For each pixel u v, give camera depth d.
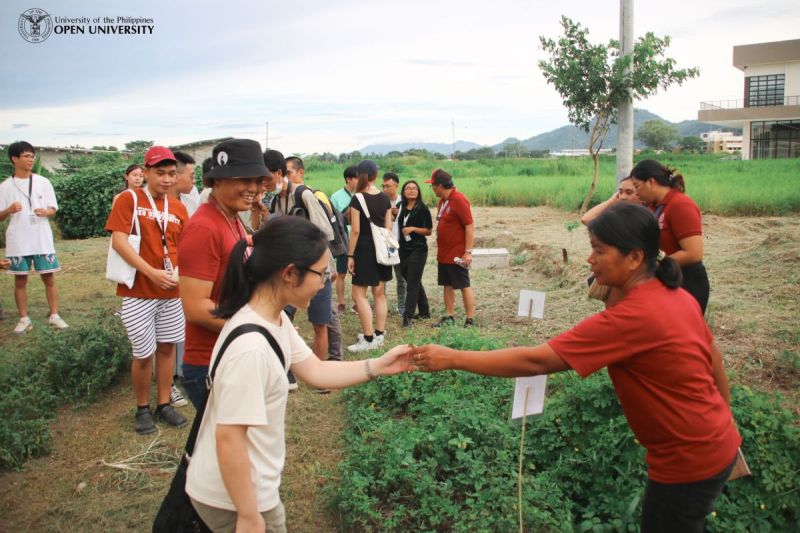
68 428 5.41
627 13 12.48
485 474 4.07
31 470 4.72
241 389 2.27
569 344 2.55
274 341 2.39
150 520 4.09
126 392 6.20
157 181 5.23
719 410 2.53
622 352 2.48
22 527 4.02
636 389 2.54
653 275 2.61
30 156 7.87
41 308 9.37
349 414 5.41
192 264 3.37
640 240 2.52
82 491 4.42
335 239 6.23
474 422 4.48
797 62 56.84
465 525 3.62
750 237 12.97
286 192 6.12
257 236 2.44
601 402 4.32
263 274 2.39
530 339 7.14
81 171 19.64
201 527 2.47
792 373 5.56
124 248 5.00
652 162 4.62
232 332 2.35
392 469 4.10
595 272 2.66
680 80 15.57
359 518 3.79
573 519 3.80
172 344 5.46
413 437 4.43
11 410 5.20
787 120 55.19
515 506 3.61
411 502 4.04
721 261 10.16
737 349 6.12
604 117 16.69
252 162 3.37
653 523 2.62
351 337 7.82
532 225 16.91
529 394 3.23
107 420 5.57
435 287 10.40
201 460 2.44
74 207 17.94
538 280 10.28
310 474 4.59
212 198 3.51
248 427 2.37
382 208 7.00
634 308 2.48
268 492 2.47
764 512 3.70
